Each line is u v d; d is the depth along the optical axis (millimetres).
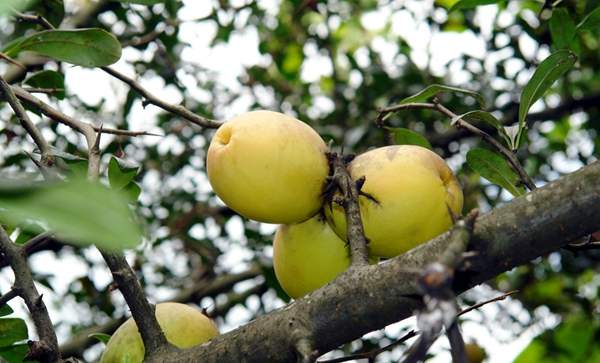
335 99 958
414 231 602
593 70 974
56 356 579
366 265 554
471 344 774
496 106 921
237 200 602
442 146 921
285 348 551
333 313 548
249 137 598
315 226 616
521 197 543
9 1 335
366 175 604
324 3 980
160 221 888
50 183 323
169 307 615
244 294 901
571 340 789
